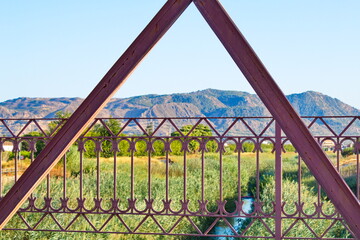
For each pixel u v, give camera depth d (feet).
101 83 9.65
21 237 20.42
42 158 9.93
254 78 9.02
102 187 36.86
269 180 48.16
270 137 13.96
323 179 8.84
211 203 42.09
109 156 56.24
